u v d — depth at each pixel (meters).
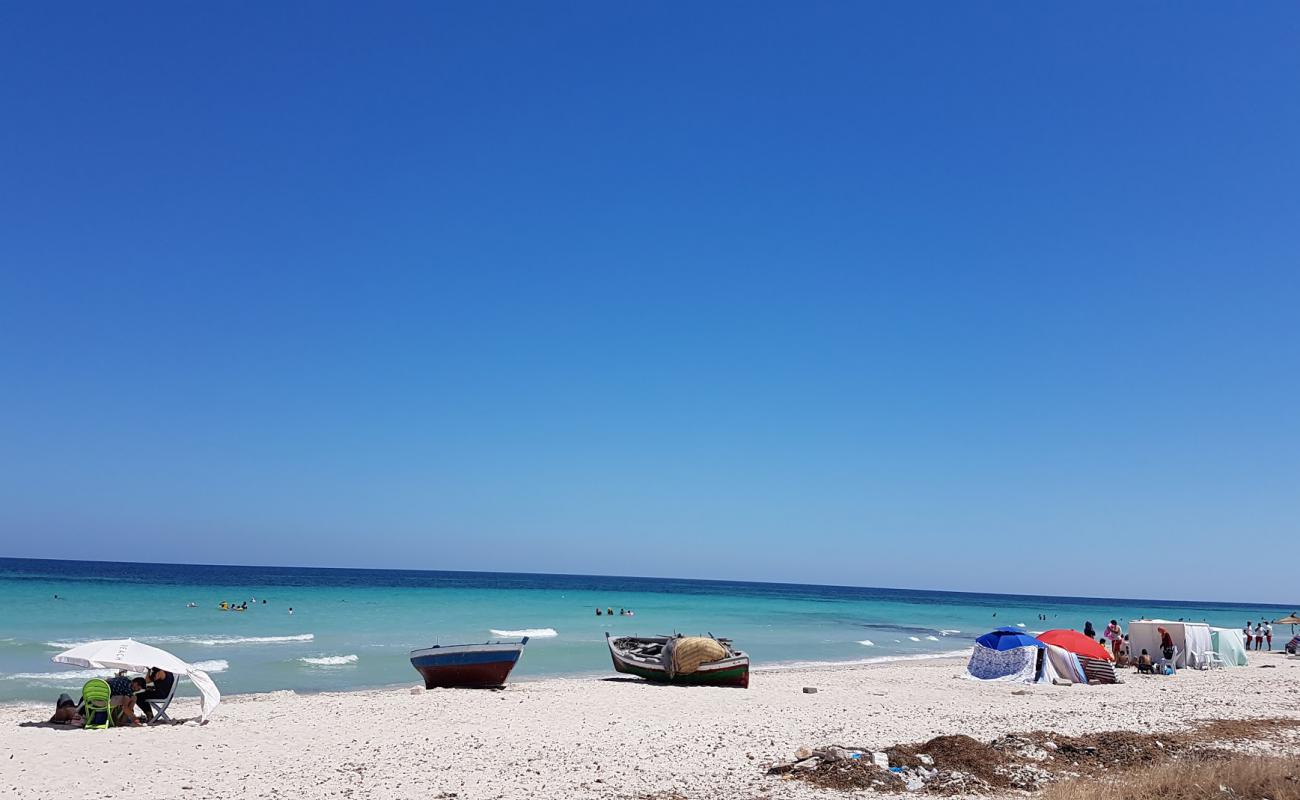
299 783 14.16
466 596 97.62
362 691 28.78
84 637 40.66
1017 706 25.70
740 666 29.58
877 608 119.50
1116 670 38.44
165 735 18.23
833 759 15.16
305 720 20.75
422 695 26.28
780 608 103.81
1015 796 13.41
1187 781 13.27
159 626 47.84
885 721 21.61
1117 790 12.91
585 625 62.94
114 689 19.59
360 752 16.81
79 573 125.69
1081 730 19.56
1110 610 170.38
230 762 15.75
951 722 21.20
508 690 27.91
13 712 21.98
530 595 108.44
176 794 13.34
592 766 15.56
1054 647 33.44
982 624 90.12
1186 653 39.41
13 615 50.19
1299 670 39.88
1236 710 24.09
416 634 49.25
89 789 13.60
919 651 54.34
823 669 39.81
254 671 33.09
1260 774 13.79
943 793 13.59
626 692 27.88
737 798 13.27
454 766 15.56
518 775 14.82
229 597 74.75
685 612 87.19
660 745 17.69
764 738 18.48
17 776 14.35
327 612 63.22
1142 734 18.14
